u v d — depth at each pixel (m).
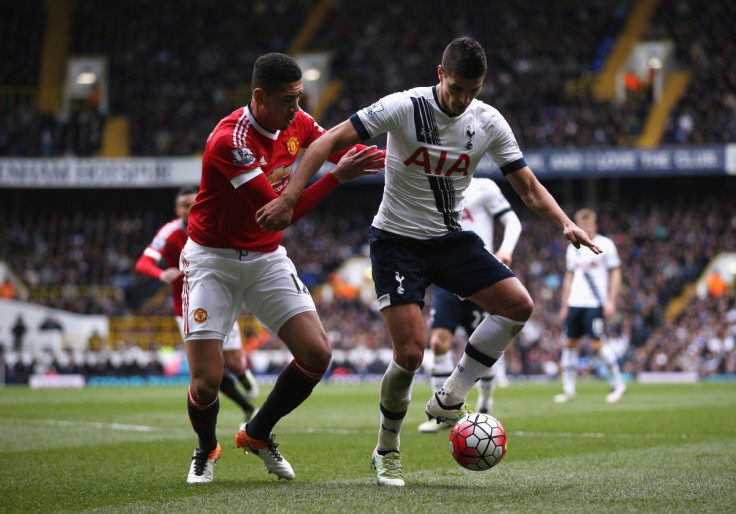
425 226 6.88
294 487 6.69
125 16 54.97
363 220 49.16
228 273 7.01
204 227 6.98
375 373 35.84
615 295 18.08
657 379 32.59
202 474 7.18
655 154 42.41
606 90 48.94
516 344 35.50
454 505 5.70
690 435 10.76
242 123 6.78
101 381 34.50
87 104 52.09
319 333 7.00
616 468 7.71
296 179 6.32
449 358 11.84
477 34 52.56
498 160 7.04
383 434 6.88
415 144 6.66
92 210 51.25
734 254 42.34
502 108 47.78
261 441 7.15
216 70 52.47
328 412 15.94
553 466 7.91
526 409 16.11
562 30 51.97
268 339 36.50
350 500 5.95
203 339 7.00
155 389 27.77
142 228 48.31
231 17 55.41
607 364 18.61
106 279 44.59
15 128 47.66
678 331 35.53
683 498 6.00
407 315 6.68
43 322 36.12
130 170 44.50
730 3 50.94
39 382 33.03
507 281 6.78
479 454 6.57
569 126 45.97
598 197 49.50
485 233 11.81
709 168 42.00
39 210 51.00
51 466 8.27
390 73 51.16
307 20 55.38
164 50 53.62
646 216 46.16
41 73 52.50
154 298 43.56
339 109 49.19
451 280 6.89
